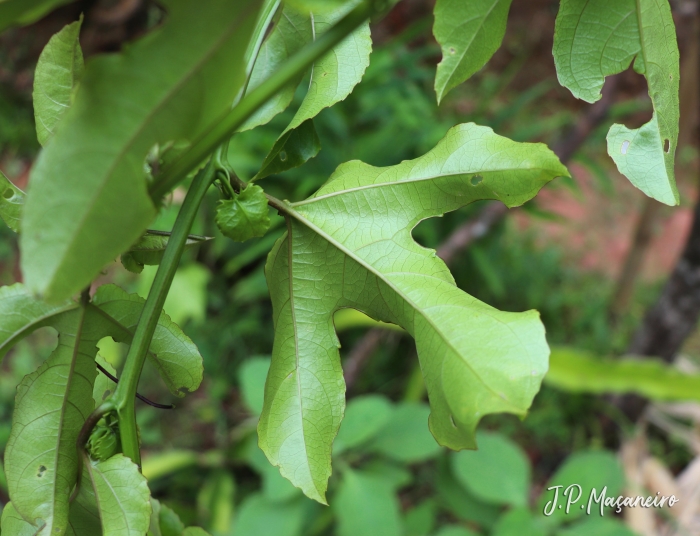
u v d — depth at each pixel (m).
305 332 0.34
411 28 1.38
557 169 0.31
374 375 1.42
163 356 0.35
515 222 2.19
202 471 1.23
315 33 0.34
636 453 1.22
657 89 0.33
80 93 0.26
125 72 0.26
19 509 0.33
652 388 1.10
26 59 1.82
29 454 0.33
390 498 0.89
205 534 0.36
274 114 0.34
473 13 0.31
